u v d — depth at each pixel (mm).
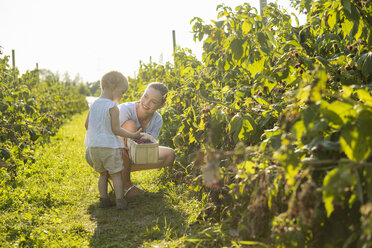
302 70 2889
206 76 4551
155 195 4109
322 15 2865
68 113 16672
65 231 3186
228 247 2516
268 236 2295
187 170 4340
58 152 6949
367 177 1674
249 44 3027
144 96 4109
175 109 5332
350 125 1773
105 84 3801
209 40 4066
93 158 3715
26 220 3434
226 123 3336
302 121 1902
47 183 4699
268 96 3506
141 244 2900
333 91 2762
